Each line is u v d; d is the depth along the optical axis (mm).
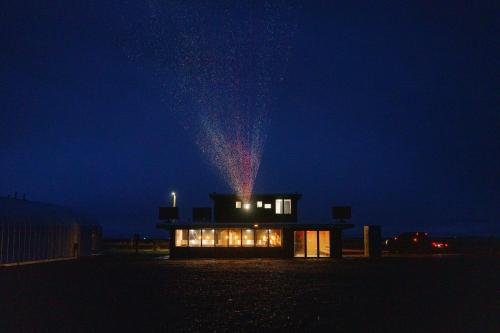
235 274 27250
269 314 14719
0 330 12477
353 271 28875
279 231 43406
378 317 14211
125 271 29359
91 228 48281
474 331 12352
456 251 53344
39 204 41219
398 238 53188
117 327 12859
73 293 19406
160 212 44219
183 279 24625
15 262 34719
